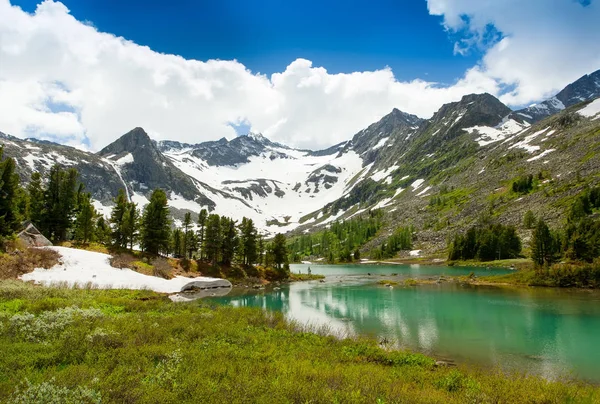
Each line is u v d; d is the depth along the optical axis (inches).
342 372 599.8
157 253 3410.4
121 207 3604.8
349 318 1588.3
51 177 3314.5
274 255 3863.2
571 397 569.3
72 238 3671.3
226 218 3624.5
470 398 525.3
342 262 7209.6
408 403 461.7
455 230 6560.0
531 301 1943.9
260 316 1224.2
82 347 608.7
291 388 455.5
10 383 422.6
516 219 5669.3
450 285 2785.4
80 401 364.5
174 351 608.1
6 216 2297.0
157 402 390.9
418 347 1113.4
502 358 1002.7
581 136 7790.4
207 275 3235.7
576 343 1156.5
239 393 427.5
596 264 2422.5
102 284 2070.6
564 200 5364.2
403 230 7362.2
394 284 2994.6
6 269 1860.2
